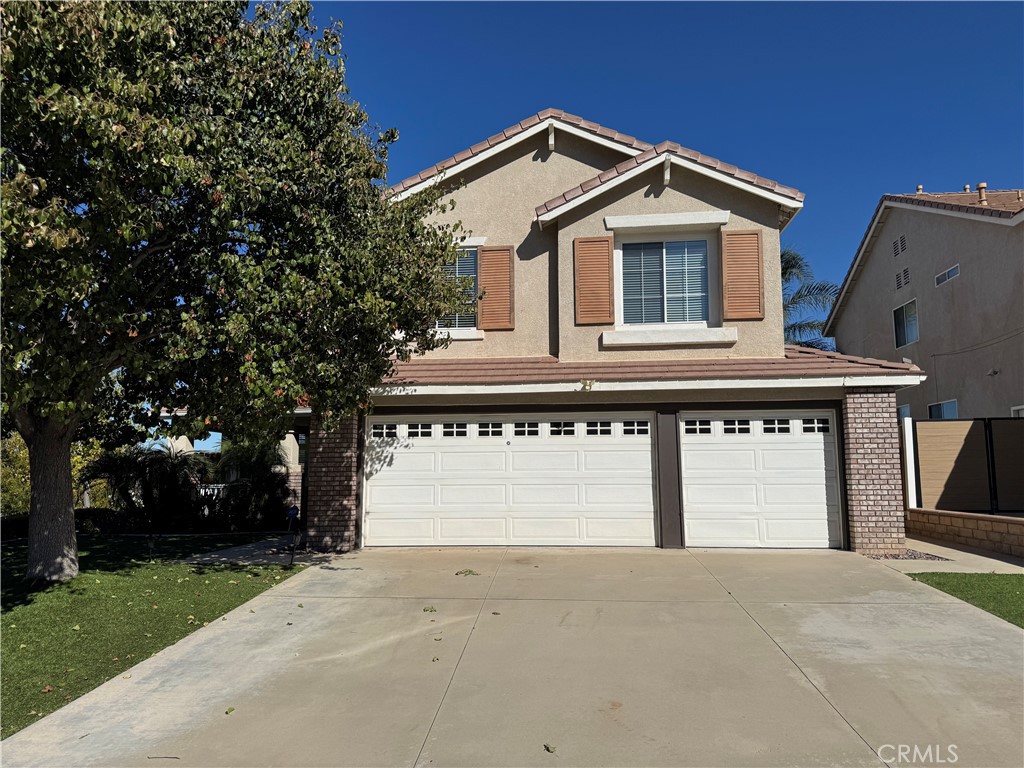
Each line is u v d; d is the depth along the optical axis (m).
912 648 6.22
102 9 6.46
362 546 11.76
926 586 8.53
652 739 4.54
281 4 8.91
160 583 9.10
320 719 4.94
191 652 6.40
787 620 7.14
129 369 8.56
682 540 11.33
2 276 5.87
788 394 11.33
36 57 6.21
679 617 7.30
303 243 8.66
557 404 11.69
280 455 17.33
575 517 11.57
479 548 11.55
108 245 7.24
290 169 8.20
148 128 6.54
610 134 13.08
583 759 4.30
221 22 8.47
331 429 9.84
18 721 4.98
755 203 12.28
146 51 7.42
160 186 7.29
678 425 11.49
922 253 19.34
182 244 8.42
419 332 10.16
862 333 23.69
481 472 11.75
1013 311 15.39
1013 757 4.23
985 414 16.39
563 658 6.10
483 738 4.60
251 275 7.69
